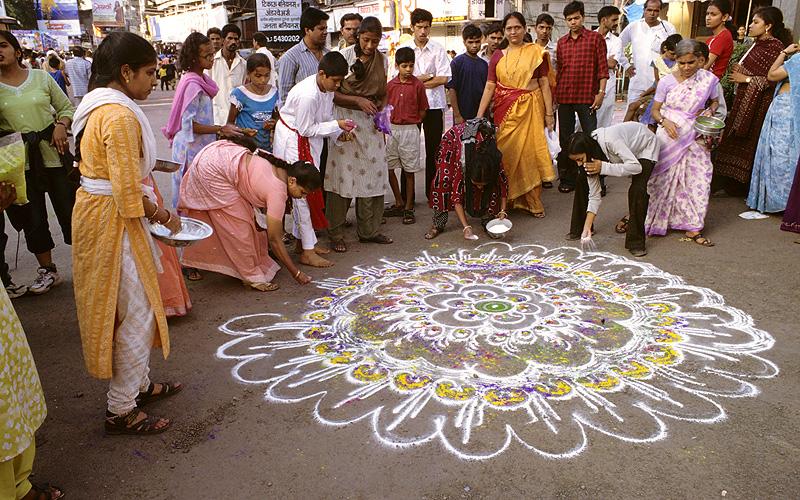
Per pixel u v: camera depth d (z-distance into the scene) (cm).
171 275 349
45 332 351
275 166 387
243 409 266
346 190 470
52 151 400
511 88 533
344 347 322
